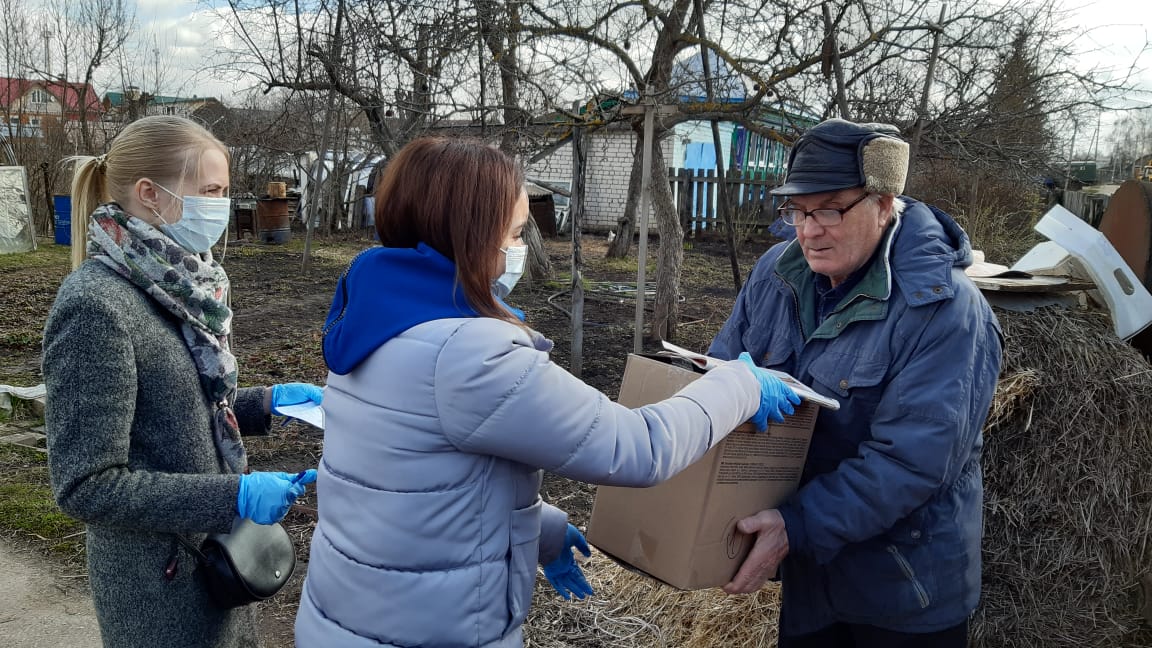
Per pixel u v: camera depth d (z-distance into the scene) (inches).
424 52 230.2
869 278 70.6
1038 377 92.8
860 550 72.1
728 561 68.0
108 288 62.4
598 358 252.2
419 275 53.2
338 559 54.8
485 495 53.1
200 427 67.8
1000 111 213.6
